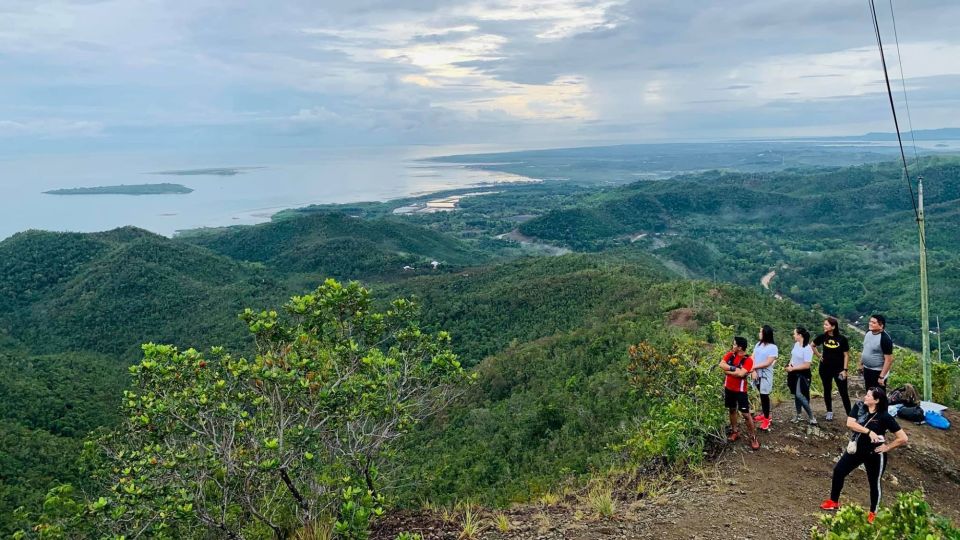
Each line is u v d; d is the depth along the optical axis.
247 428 6.29
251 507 6.12
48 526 5.83
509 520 7.31
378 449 7.56
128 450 6.38
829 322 9.40
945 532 4.45
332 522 6.38
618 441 16.75
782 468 8.22
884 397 6.57
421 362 8.17
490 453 21.77
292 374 6.55
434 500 9.80
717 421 9.42
